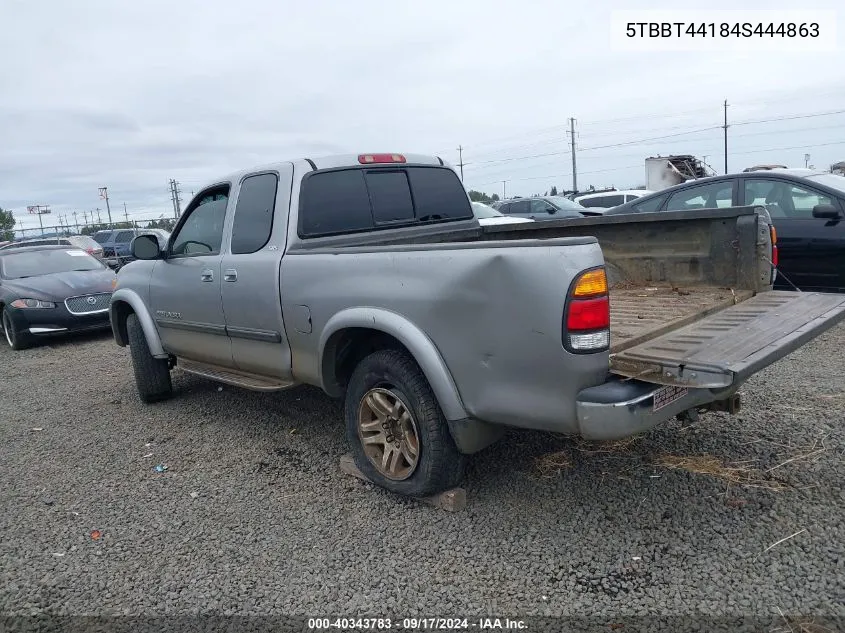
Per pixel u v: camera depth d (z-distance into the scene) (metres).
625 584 2.84
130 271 6.05
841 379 5.21
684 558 2.98
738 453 3.96
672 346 3.01
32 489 4.32
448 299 3.19
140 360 5.91
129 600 3.01
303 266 4.00
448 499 3.55
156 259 5.35
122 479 4.38
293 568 3.17
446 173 5.22
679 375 2.70
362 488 3.96
